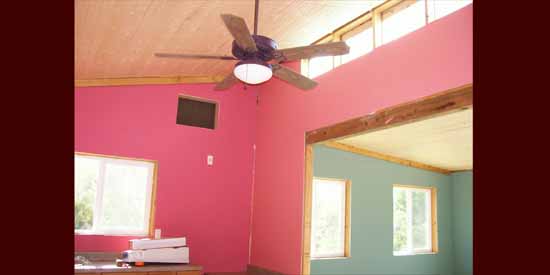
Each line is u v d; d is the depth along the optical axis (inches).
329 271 203.6
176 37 154.2
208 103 222.5
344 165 218.2
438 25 133.3
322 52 109.3
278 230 198.7
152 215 195.8
